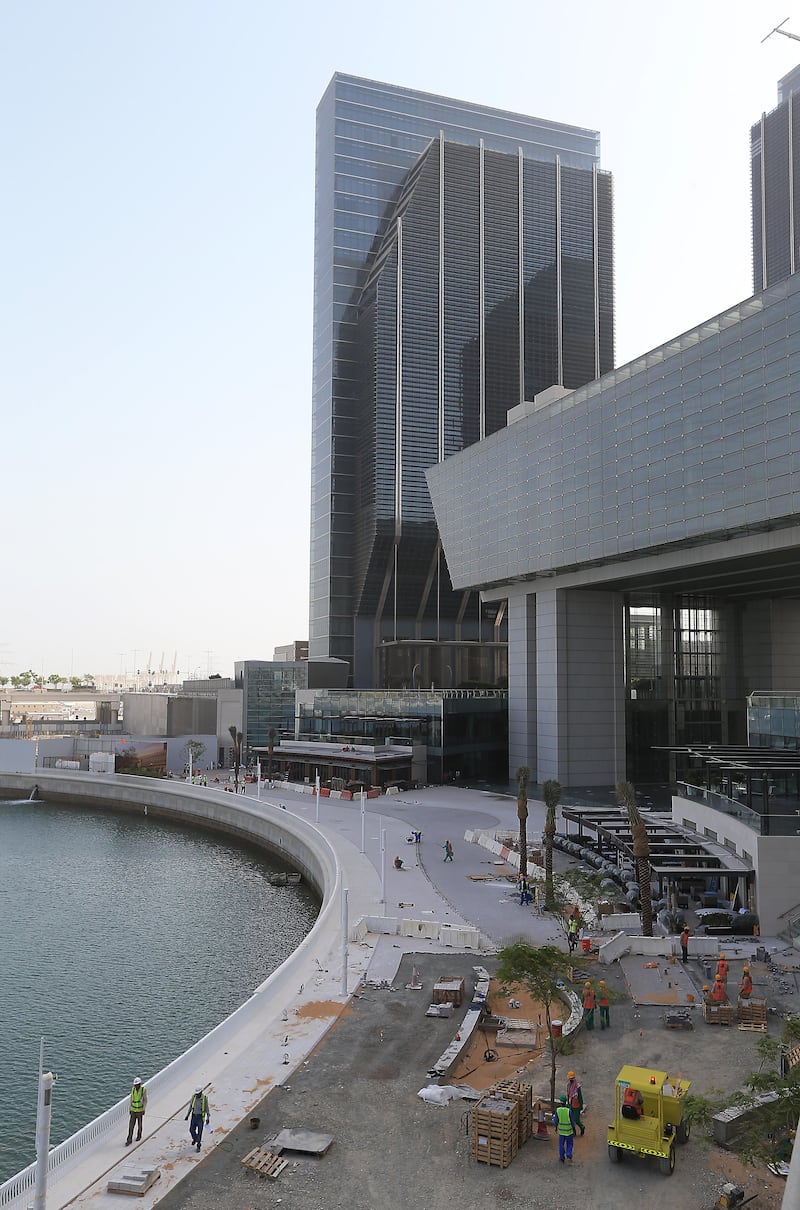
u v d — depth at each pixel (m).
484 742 126.00
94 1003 48.44
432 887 58.84
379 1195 22.64
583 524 104.38
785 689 125.75
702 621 125.81
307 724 142.62
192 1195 22.69
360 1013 35.22
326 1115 26.81
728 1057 30.61
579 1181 23.23
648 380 93.25
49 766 146.12
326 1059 30.88
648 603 122.81
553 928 48.25
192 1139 25.25
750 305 79.69
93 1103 37.00
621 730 116.44
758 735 73.88
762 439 78.44
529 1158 24.41
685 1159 24.22
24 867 87.06
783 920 46.75
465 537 132.62
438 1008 35.22
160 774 138.88
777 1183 22.95
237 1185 23.14
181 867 86.75
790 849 47.19
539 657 117.94
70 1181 23.33
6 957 57.03
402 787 114.56
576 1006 35.44
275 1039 32.62
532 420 114.62
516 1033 33.03
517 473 118.12
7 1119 35.69
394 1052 31.45
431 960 42.25
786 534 81.19
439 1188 22.97
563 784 112.56
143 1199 22.48
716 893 52.44
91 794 133.62
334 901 54.31
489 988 37.94
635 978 39.03
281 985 38.22
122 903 71.69
